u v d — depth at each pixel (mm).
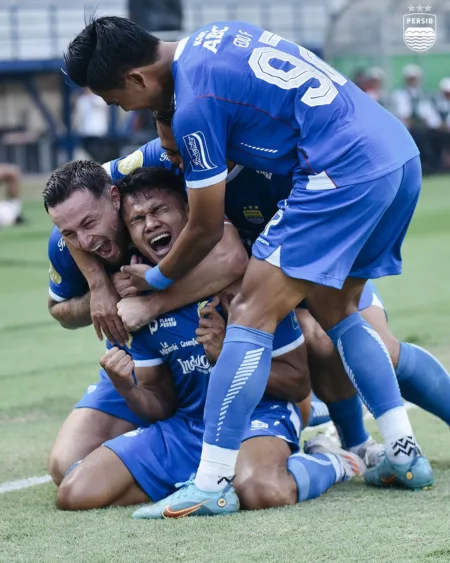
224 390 5758
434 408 6766
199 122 5648
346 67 31172
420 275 15578
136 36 5770
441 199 26031
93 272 6551
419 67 32375
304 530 5391
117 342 6578
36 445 7891
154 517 5812
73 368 10648
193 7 34500
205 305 6355
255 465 5984
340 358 6570
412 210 6176
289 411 6531
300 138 5801
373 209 5785
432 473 6164
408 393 6742
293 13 35125
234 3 34688
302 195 5766
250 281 5809
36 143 35531
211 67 5719
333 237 5746
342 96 5898
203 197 5719
